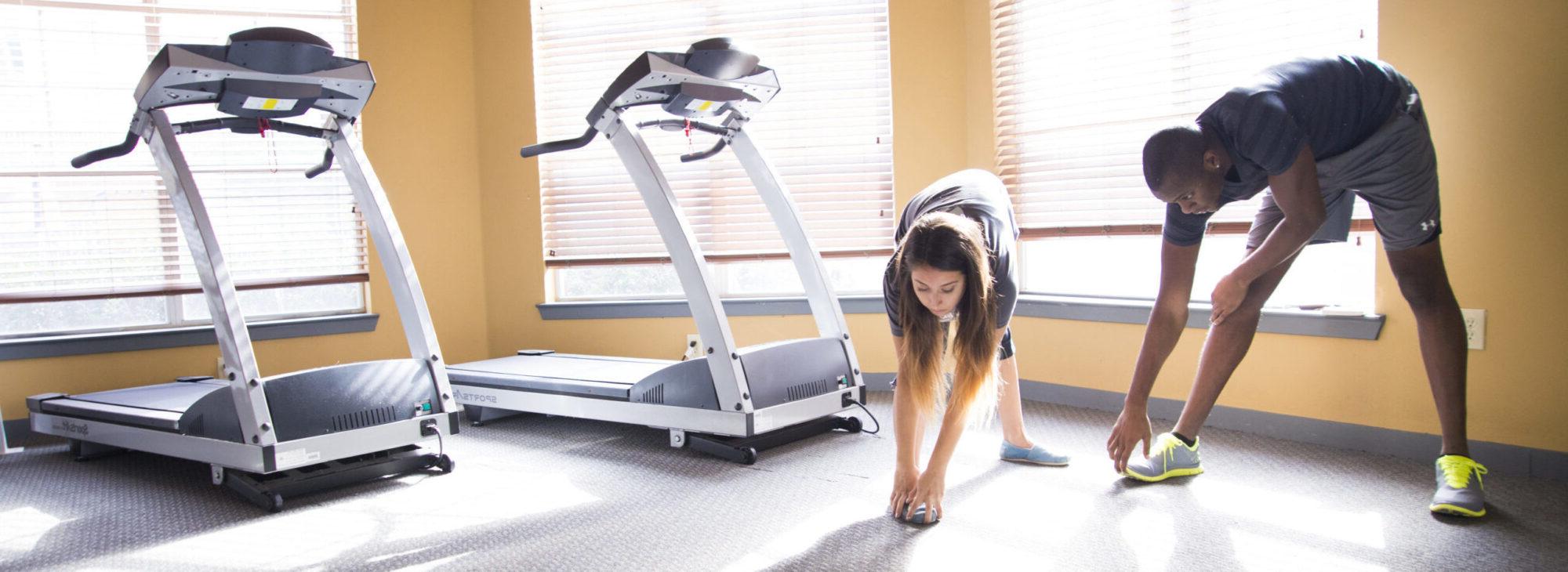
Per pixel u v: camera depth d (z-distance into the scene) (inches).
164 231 150.3
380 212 113.3
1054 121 139.1
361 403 106.8
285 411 101.5
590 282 168.7
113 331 149.9
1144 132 129.9
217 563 84.0
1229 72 119.6
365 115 156.1
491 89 162.1
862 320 157.3
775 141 157.3
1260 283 94.8
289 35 94.7
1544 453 95.6
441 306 162.9
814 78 155.8
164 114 100.9
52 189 144.2
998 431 123.6
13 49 141.0
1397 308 105.2
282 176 154.3
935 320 75.9
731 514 93.4
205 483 111.6
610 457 118.3
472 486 106.6
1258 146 72.2
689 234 114.5
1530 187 94.0
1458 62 97.5
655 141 162.2
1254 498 93.3
